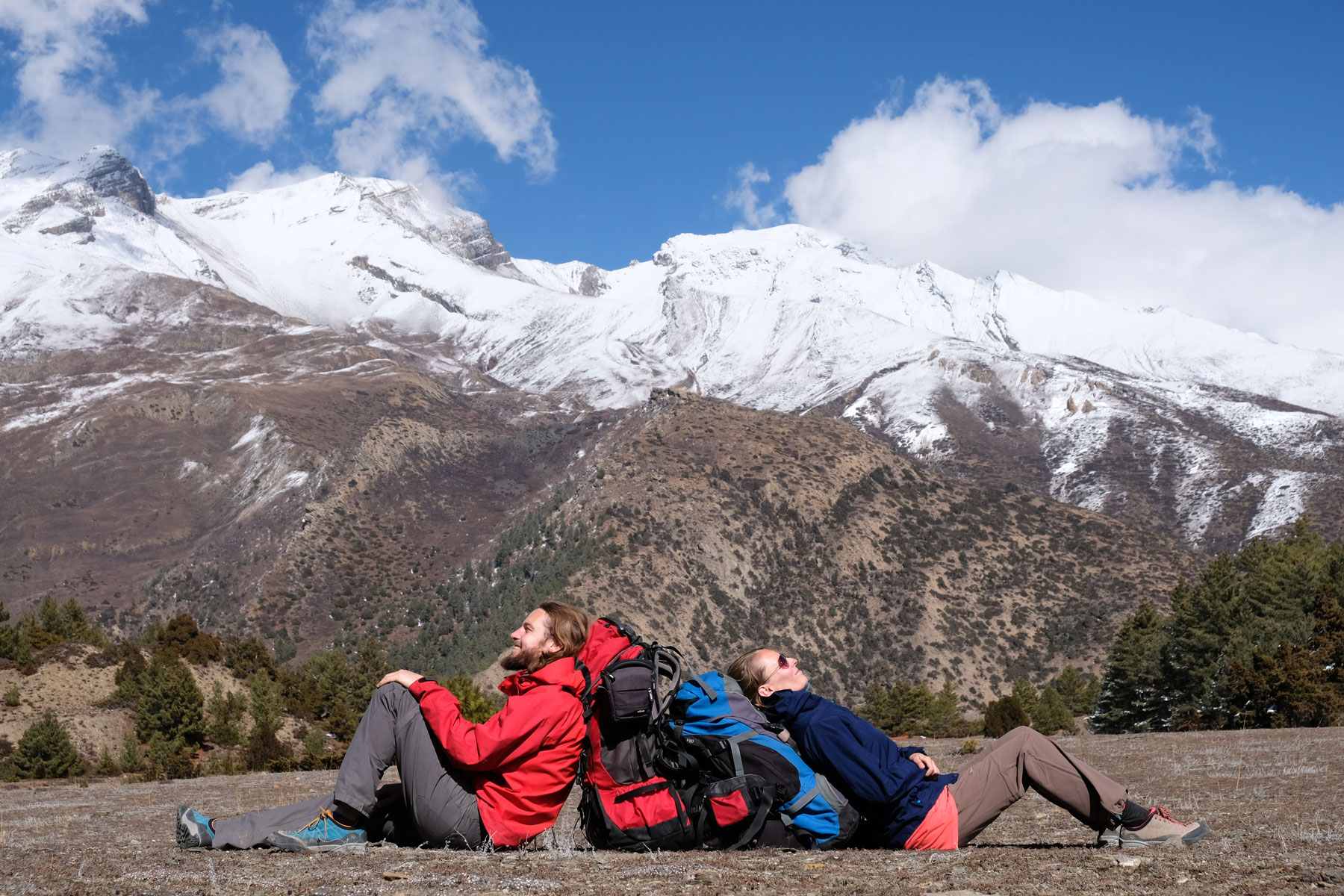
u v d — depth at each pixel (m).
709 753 4.73
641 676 4.81
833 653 124.12
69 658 56.78
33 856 5.30
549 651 5.04
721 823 4.74
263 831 5.06
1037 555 142.88
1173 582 133.38
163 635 66.00
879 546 142.25
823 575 136.50
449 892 3.79
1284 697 33.31
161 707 47.50
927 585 134.62
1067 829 7.56
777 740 4.82
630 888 3.81
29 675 53.97
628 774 4.84
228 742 48.75
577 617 5.03
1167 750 19.16
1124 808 4.89
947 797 4.81
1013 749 5.00
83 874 4.44
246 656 68.38
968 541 145.62
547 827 4.96
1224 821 7.26
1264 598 49.44
